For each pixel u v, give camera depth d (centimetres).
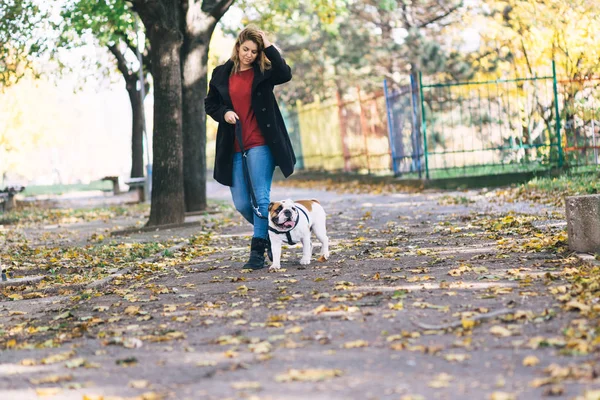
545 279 657
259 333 549
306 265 843
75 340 577
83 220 1908
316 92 3322
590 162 1866
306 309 612
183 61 1781
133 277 878
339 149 2859
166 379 451
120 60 2686
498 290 621
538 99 1995
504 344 473
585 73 1898
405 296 631
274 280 757
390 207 1545
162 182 1465
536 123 2058
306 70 3278
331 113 2889
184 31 1766
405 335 507
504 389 392
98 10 1977
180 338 553
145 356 509
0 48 2145
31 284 884
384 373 432
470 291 638
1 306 757
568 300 567
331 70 3197
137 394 426
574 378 400
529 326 510
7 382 471
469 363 441
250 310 630
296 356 478
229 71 825
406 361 452
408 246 952
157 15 1426
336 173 2883
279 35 3158
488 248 880
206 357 493
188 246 1141
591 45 1875
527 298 593
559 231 949
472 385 402
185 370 467
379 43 2909
